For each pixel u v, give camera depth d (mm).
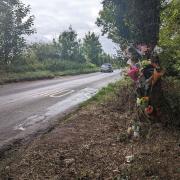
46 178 6172
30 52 39531
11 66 33281
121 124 9617
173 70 11375
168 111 8672
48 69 44344
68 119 11102
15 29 31281
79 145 7918
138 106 8828
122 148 7531
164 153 6938
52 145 8023
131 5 10562
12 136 9336
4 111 12930
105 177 6090
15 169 6648
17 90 20328
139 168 6160
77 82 28391
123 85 14906
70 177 6180
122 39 13898
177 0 11766
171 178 5797
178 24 12023
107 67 55375
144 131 8281
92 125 9898
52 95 18344
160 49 9344
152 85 8523
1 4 29812
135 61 9242
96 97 16250
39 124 10852
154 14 10180
